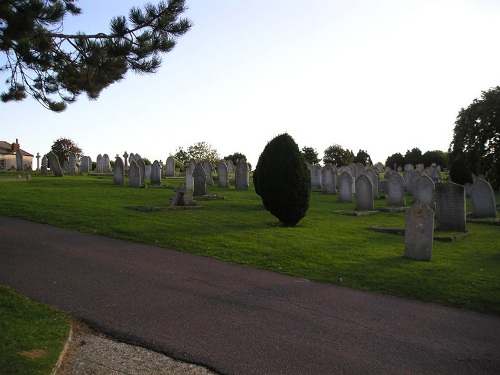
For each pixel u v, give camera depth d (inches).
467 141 1379.2
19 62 389.7
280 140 541.0
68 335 207.6
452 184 548.4
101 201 660.7
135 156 1510.8
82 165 1445.6
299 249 412.2
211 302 271.0
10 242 397.1
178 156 1909.4
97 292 277.7
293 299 283.9
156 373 184.5
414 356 209.9
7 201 615.5
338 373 189.9
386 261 377.1
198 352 203.3
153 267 341.4
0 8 310.2
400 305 281.3
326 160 2861.7
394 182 780.0
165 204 662.5
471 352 216.2
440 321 256.2
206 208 654.5
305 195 538.3
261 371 188.5
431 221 382.6
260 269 351.6
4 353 180.1
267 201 539.8
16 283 285.0
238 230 490.0
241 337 221.9
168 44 358.0
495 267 365.1
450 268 358.3
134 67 370.0
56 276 305.3
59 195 708.7
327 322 247.8
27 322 215.9
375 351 213.5
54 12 336.8
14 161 2486.5
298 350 210.2
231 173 1640.0
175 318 242.4
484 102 1362.0
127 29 350.0
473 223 631.2
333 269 351.3
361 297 293.7
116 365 189.5
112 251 384.5
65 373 179.9
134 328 226.4
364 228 544.7
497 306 279.4
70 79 406.3
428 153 2856.8
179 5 348.5
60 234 440.1
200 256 382.3
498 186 1344.7
